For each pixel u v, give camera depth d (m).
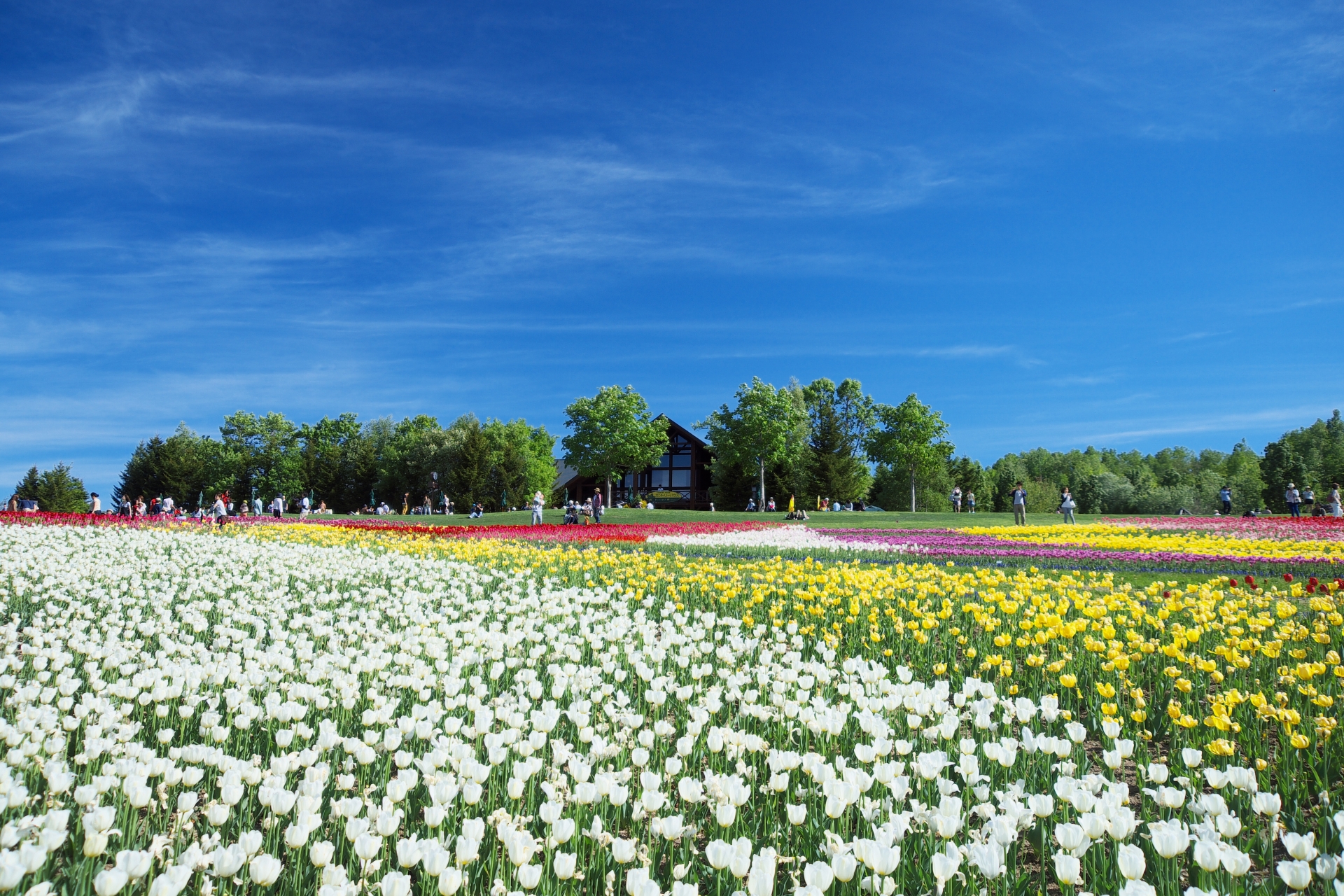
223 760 3.83
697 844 3.87
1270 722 5.36
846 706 5.21
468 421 83.31
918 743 4.85
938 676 6.94
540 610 9.05
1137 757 4.83
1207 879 3.20
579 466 69.31
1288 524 27.41
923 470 73.56
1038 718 5.37
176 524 23.16
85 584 10.26
